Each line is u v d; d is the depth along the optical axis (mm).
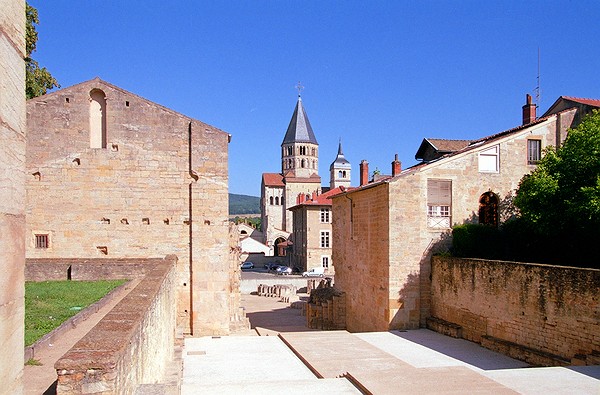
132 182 21312
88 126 21156
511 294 18516
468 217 24906
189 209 21594
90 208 21062
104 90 21219
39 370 7176
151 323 9062
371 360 17234
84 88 21125
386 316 24031
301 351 18781
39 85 26031
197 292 21484
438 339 21453
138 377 6891
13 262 2908
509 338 18562
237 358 18172
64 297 13805
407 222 24141
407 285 24031
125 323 6605
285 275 67500
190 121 21656
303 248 70812
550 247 22547
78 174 21031
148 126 21453
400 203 24094
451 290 22469
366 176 44375
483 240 24109
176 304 20750
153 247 21328
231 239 27266
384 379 13781
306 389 13172
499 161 25281
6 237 2789
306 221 69188
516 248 24219
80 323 10508
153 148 21453
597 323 14711
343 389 13266
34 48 25812
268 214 111688
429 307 24281
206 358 18078
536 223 20906
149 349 8648
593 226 19000
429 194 24500
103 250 21094
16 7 2934
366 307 27219
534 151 25672
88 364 4750
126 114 21344
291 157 119000
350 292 30438
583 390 12531
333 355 18094
